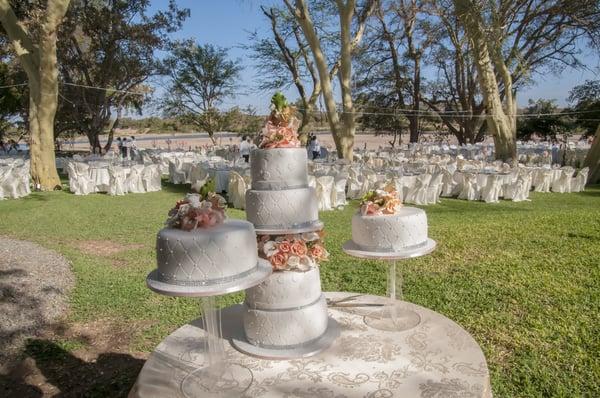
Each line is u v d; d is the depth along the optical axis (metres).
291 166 2.71
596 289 4.93
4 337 4.23
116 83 28.11
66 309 4.88
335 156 20.45
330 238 7.59
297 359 2.62
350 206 11.08
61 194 13.23
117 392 3.44
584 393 3.17
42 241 7.70
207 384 2.40
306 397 2.26
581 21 18.83
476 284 5.21
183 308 4.88
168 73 29.58
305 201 2.71
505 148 16.84
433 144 31.34
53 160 14.30
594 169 15.81
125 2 26.53
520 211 10.19
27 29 15.04
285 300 2.65
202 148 30.02
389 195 2.93
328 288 5.27
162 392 2.36
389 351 2.68
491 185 11.84
